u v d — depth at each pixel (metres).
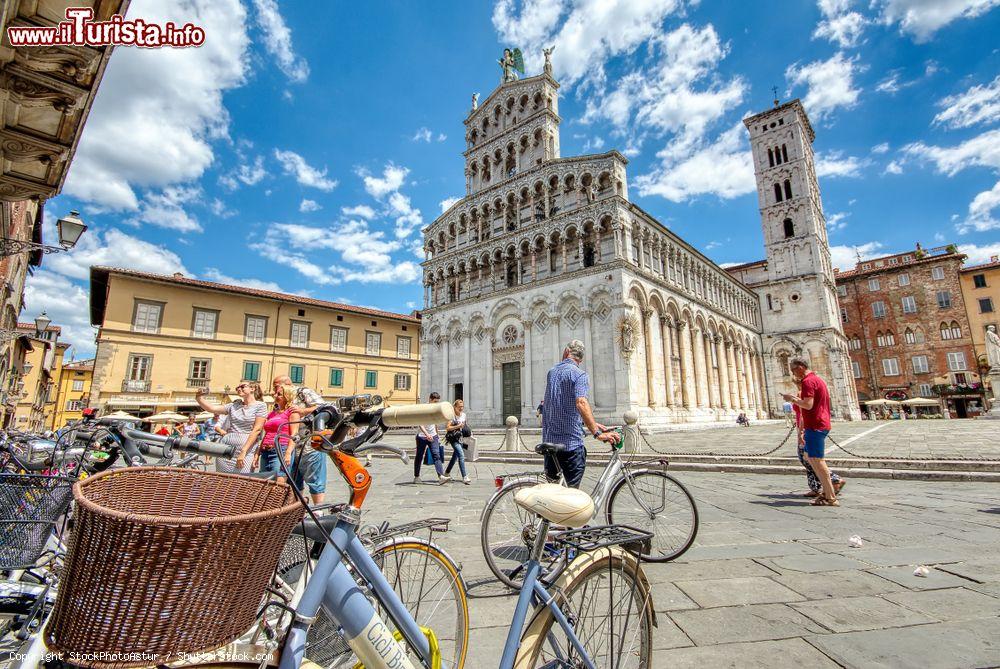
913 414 54.62
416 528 2.75
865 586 4.31
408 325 48.03
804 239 51.69
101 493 1.68
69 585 1.46
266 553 1.65
